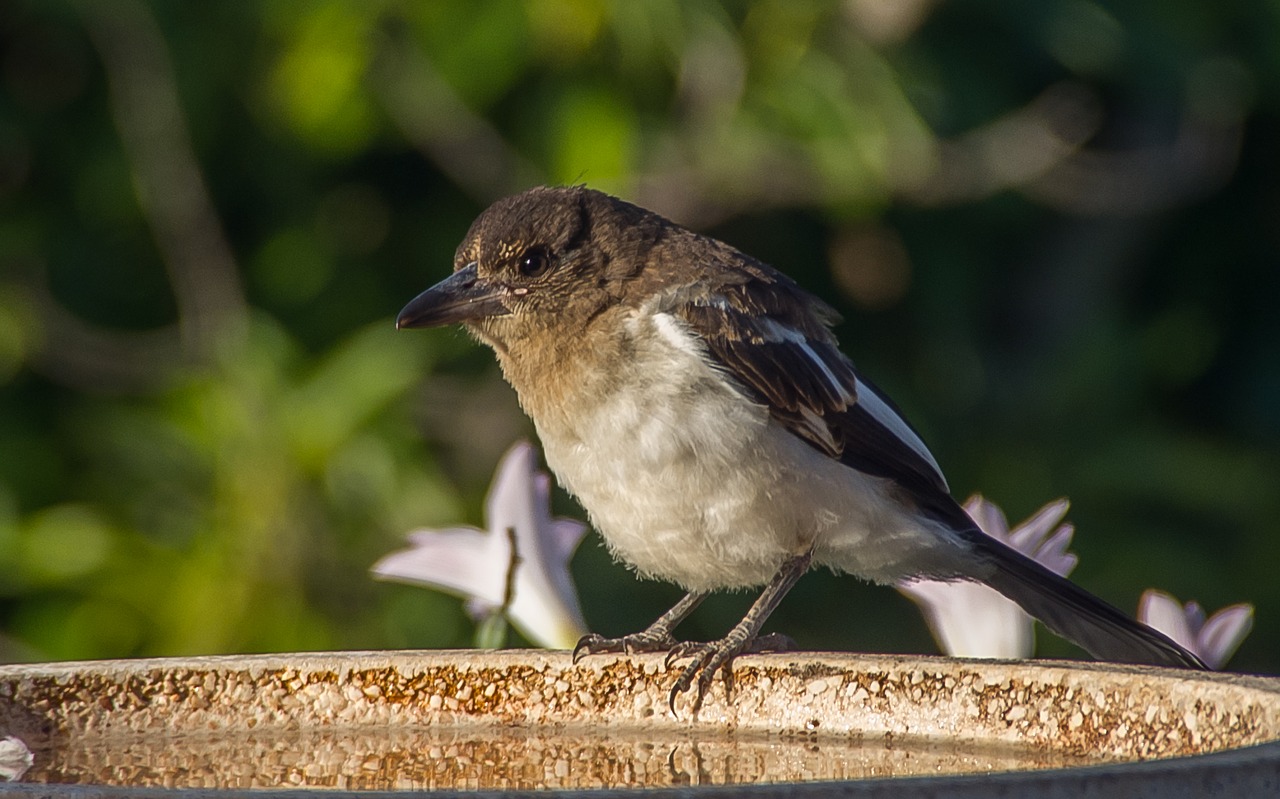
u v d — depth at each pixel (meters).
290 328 12.73
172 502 11.56
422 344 11.77
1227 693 4.48
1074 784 3.37
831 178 11.95
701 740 5.41
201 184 12.30
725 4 11.82
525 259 6.76
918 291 13.92
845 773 4.84
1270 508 13.65
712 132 12.08
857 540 6.52
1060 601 6.52
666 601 12.24
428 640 11.30
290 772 5.00
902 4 12.05
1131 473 13.44
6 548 11.41
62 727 5.45
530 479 6.19
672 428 6.33
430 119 12.13
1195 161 14.07
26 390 12.31
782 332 6.71
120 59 12.05
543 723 5.66
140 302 13.03
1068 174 13.92
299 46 11.57
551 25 11.33
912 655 5.48
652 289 6.68
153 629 11.32
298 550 11.09
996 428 13.79
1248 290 15.08
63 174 12.62
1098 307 14.81
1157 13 13.11
